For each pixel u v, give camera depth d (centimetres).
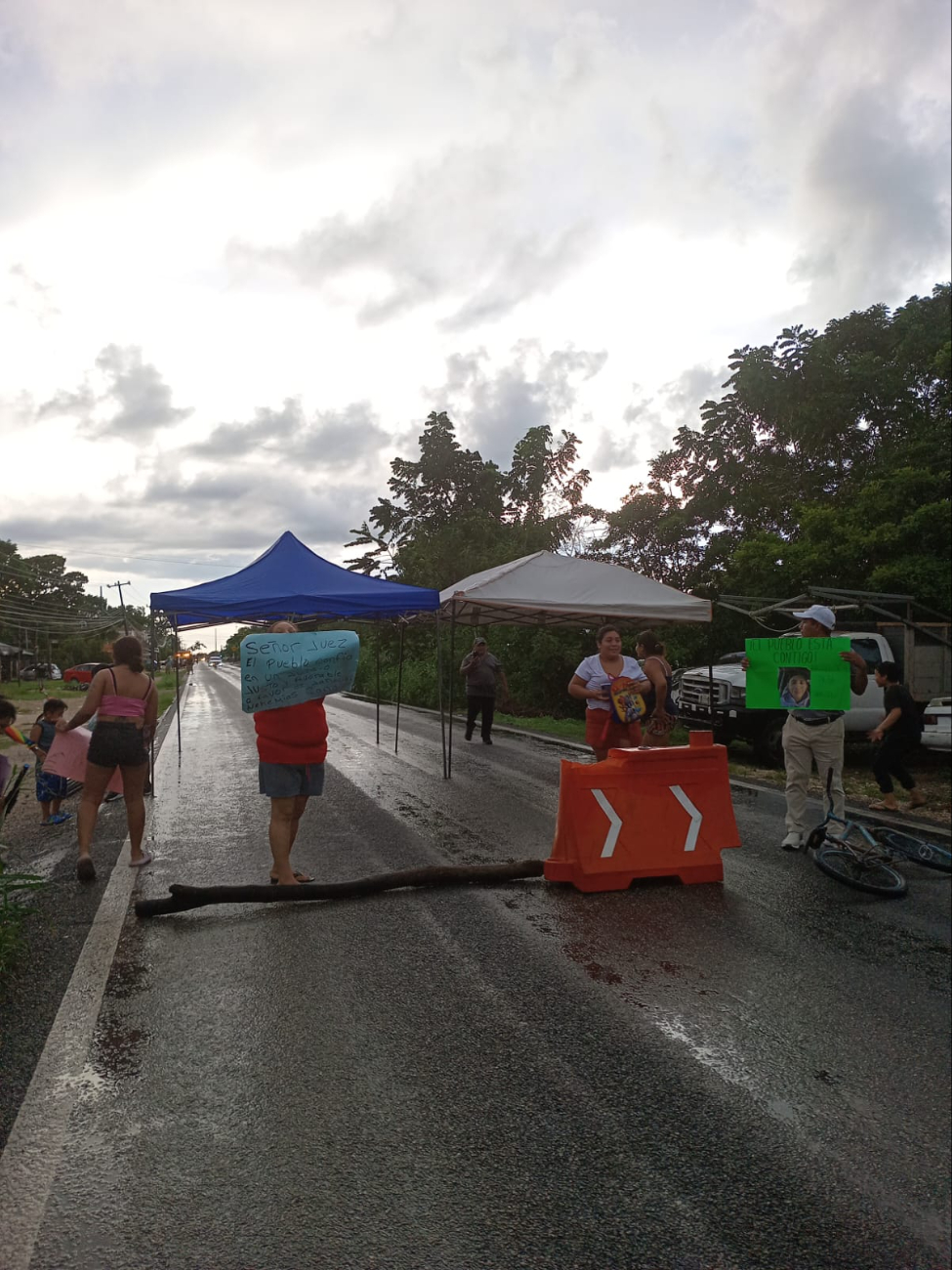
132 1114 313
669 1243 251
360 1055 358
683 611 1097
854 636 1380
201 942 488
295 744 565
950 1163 295
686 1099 329
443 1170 282
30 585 8219
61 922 523
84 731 697
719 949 491
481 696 1514
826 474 2148
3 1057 355
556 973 450
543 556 1134
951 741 1175
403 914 541
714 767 644
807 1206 270
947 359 1788
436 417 3719
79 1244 246
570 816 609
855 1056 367
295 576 1186
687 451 2388
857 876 626
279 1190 271
